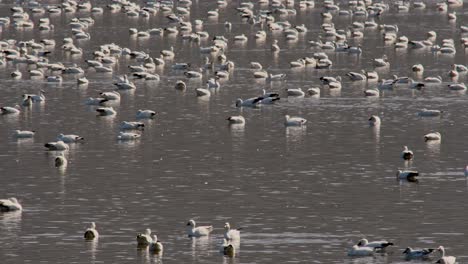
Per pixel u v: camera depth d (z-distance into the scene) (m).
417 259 80.81
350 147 116.88
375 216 91.38
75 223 90.00
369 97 146.00
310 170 106.94
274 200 96.38
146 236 84.19
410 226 88.69
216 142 119.44
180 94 148.62
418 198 96.62
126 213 92.69
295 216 91.56
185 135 123.12
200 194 98.44
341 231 87.50
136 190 99.88
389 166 108.50
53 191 99.69
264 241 85.06
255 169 107.44
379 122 128.00
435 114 132.50
